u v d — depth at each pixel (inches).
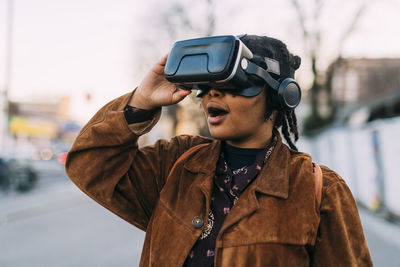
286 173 39.4
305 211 37.2
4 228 283.7
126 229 275.4
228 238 36.8
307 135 701.9
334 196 38.9
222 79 35.7
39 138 1459.2
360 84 789.2
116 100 44.9
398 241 214.7
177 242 39.3
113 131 42.2
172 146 49.3
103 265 183.9
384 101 276.2
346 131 399.5
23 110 1407.5
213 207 40.3
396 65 791.1
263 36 42.6
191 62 37.1
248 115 38.6
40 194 501.4
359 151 355.6
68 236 253.1
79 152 43.3
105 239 242.1
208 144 47.3
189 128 874.8
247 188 39.4
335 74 684.1
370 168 324.8
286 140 48.5
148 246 43.1
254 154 41.8
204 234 39.4
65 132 1519.4
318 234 38.7
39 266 183.9
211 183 41.1
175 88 42.4
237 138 40.0
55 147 1258.0
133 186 46.1
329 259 37.8
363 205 355.9
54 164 986.7
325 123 686.5
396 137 261.6
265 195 38.4
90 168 43.2
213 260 37.9
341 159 431.5
